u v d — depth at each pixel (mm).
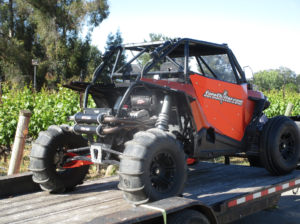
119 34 43656
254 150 5238
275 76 126000
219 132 4012
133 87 3273
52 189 3682
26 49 39562
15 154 4891
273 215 4699
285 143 4449
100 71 3852
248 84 4586
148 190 2770
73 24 37938
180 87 3537
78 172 3947
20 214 2881
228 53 4297
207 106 3871
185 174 3152
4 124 7570
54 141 3719
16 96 9383
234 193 3422
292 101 14250
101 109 3361
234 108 4219
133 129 3500
